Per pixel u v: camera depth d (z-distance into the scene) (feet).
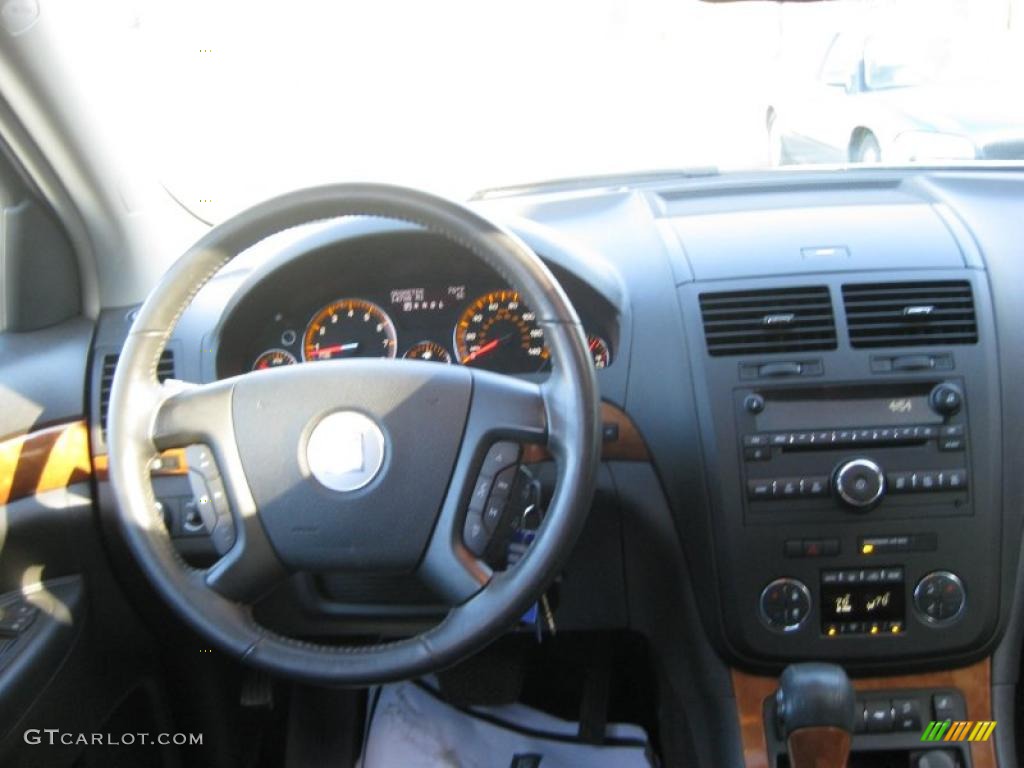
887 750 6.73
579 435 4.82
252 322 6.98
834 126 13.73
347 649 5.00
